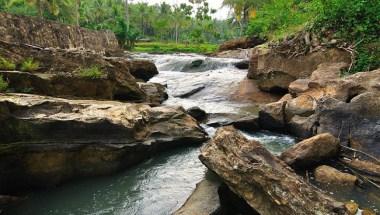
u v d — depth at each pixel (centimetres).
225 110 1659
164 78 2428
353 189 869
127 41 5184
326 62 1631
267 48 2005
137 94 1694
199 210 739
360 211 762
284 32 2219
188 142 1268
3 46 1307
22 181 905
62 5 5234
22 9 5138
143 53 4303
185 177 995
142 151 1105
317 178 923
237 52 3512
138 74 2467
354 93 1177
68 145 947
